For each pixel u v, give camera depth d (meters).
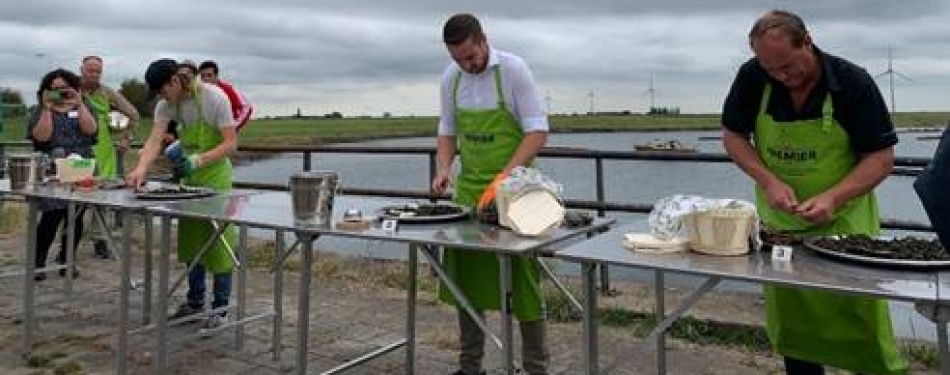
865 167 2.21
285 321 4.35
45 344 3.91
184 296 4.79
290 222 2.81
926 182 1.70
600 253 2.14
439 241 2.37
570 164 8.49
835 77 2.21
